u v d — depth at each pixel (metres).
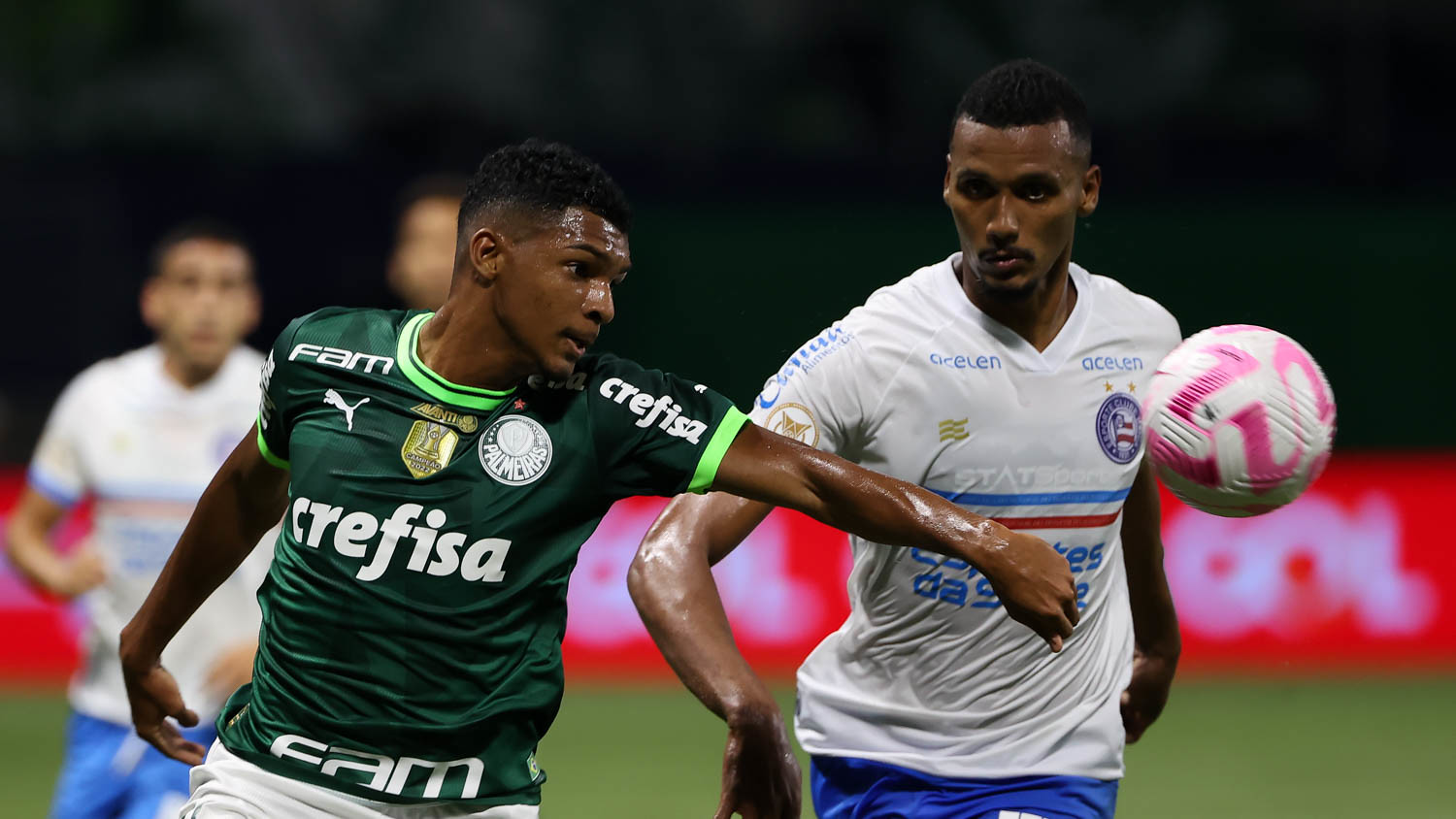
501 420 11.62
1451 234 53.50
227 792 11.85
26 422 53.56
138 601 20.77
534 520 11.53
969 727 13.91
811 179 65.94
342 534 11.55
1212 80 67.19
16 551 21.72
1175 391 13.16
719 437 11.52
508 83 67.62
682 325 52.91
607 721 37.75
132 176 54.50
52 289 54.22
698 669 12.16
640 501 42.69
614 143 67.81
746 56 68.88
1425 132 68.56
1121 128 66.94
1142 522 14.88
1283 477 13.02
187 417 21.11
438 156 67.19
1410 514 43.41
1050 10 67.19
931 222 53.69
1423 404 53.69
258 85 67.12
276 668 11.86
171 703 14.18
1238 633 42.75
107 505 21.00
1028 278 12.97
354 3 67.69
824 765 14.54
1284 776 31.83
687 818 28.44
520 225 11.32
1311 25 67.50
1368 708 38.78
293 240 55.50
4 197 53.84
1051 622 10.94
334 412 11.80
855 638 14.17
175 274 20.92
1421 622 43.31
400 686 11.52
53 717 38.41
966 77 67.12
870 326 13.66
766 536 41.88
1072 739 13.98
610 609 42.31
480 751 11.69
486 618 11.52
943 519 11.12
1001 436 13.52
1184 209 63.06
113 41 67.44
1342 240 53.47
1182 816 28.61
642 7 68.62
